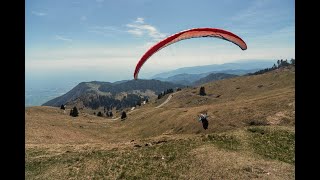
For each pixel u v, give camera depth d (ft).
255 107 290.97
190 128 321.11
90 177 99.60
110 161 113.09
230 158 99.50
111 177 98.89
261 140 120.57
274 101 288.10
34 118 348.38
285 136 124.16
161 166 103.40
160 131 368.89
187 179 90.48
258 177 83.61
